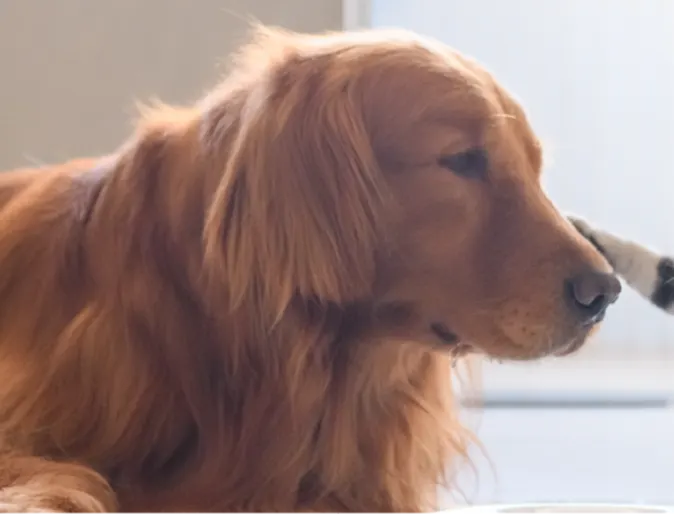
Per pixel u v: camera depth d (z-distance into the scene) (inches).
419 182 38.1
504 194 38.5
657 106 79.5
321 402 39.9
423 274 38.4
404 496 42.9
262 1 71.5
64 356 39.2
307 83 39.3
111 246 40.5
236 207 38.1
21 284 42.1
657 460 70.7
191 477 38.8
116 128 72.3
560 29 79.4
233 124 39.9
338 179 38.2
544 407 84.0
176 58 72.1
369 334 39.7
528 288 37.4
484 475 65.0
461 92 38.6
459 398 47.3
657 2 79.0
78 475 35.7
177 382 39.0
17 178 47.9
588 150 79.9
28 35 71.9
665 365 82.5
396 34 41.8
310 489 40.6
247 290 38.1
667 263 44.5
